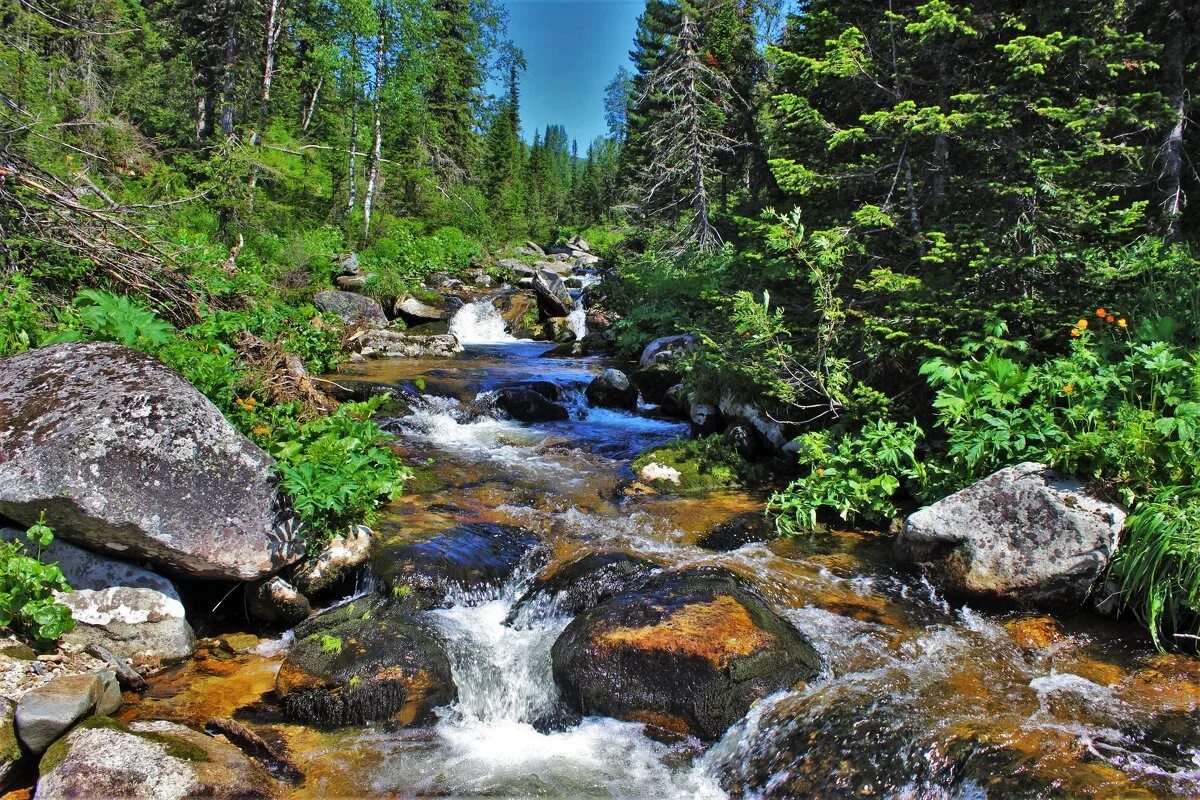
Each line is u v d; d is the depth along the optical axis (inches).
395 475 266.7
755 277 379.6
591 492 285.4
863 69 314.8
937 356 255.3
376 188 1216.8
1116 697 155.0
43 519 172.2
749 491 290.5
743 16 733.3
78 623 172.6
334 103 1145.4
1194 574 170.2
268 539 192.5
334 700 162.2
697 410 367.6
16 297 278.7
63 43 569.9
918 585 210.1
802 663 169.5
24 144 390.3
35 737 137.1
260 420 252.1
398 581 201.5
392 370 502.6
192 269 361.1
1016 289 266.7
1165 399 202.8
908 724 147.1
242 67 925.8
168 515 177.9
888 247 324.8
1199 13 296.8
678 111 731.4
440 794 142.6
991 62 303.6
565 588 204.8
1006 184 288.2
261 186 877.8
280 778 144.4
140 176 650.8
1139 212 269.1
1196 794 123.8
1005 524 199.9
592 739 162.1
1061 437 209.0
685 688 162.9
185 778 130.6
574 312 775.7
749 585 203.3
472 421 397.7
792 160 342.3
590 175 2746.1
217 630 195.9
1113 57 284.5
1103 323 244.5
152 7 1026.1
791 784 142.3
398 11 1013.2
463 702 173.2
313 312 569.3
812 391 304.7
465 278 1006.4
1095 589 190.4
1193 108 312.0
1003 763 133.1
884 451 250.2
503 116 1919.3
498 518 255.4
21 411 181.5
